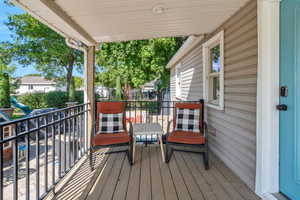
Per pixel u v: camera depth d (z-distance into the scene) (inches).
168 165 116.1
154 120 287.3
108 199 80.0
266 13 77.9
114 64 446.6
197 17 108.8
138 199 79.9
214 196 81.8
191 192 85.0
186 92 249.0
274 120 78.2
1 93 241.4
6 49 475.5
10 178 123.0
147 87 671.8
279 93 77.2
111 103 139.8
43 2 76.4
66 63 536.4
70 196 82.5
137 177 100.1
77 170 109.6
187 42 193.9
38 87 964.6
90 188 89.1
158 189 87.9
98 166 115.2
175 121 139.5
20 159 156.6
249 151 91.2
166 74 446.3
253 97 88.4
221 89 122.7
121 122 136.6
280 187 77.6
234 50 106.7
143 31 130.6
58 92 444.8
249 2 91.0
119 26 118.2
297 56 67.9
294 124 69.7
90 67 149.4
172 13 101.2
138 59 422.6
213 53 151.2
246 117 94.1
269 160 79.3
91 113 147.2
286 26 73.1
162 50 411.2
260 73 79.8
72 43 129.5
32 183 115.6
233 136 107.8
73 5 87.5
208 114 150.3
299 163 67.7
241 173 98.1
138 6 90.6
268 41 78.0
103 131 131.6
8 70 481.4
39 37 454.6
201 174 103.4
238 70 102.3
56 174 126.0
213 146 139.6
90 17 102.3
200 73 178.2
